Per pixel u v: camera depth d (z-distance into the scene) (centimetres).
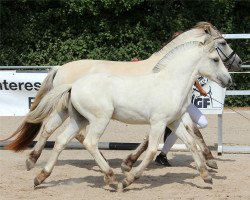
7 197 760
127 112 786
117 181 797
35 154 898
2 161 992
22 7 1886
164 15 1866
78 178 874
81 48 1870
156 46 1867
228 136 1296
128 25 1866
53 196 765
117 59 1866
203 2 1867
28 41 1881
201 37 877
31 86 1096
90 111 782
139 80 791
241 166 962
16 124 1475
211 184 827
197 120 932
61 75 936
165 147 960
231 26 1881
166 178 877
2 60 1877
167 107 777
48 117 866
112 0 1770
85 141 788
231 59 964
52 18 1878
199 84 970
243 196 768
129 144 1082
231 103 1858
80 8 1805
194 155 811
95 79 789
